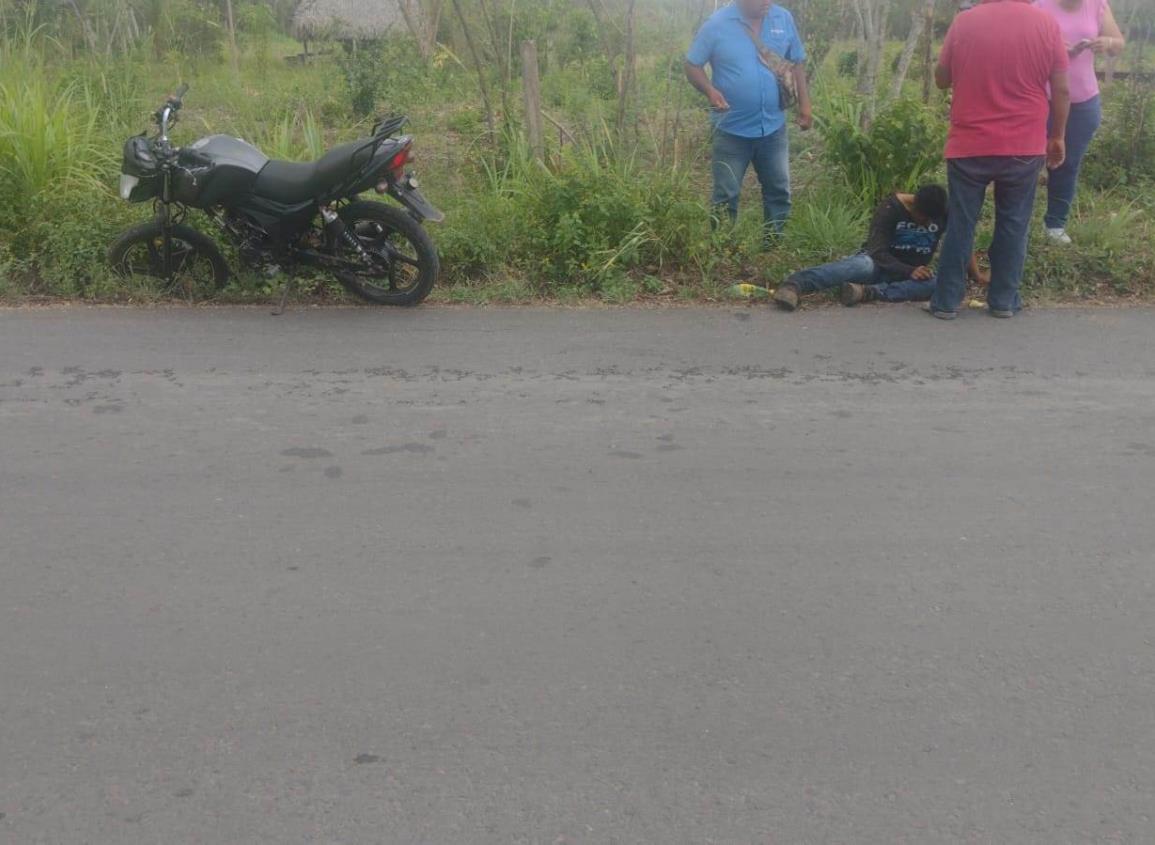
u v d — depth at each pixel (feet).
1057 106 22.75
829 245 26.61
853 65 45.19
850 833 9.60
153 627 12.30
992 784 10.17
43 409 17.94
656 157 30.63
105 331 21.88
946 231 23.11
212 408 18.08
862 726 10.93
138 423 17.48
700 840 9.51
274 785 10.10
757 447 16.94
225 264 24.31
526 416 17.97
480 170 30.71
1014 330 22.70
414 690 11.37
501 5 38.27
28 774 10.19
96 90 34.30
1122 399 18.99
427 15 41.78
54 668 11.62
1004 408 18.54
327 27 51.75
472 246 25.70
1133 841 9.53
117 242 24.20
